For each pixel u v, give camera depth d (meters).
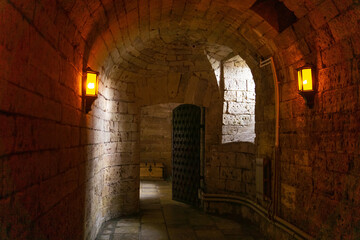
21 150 1.76
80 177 3.42
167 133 11.48
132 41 5.04
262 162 4.82
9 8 1.53
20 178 1.75
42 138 2.12
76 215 3.25
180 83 6.63
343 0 2.57
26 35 1.78
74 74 3.00
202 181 6.81
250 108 6.50
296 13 3.31
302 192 3.69
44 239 2.20
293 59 3.81
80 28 2.92
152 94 6.55
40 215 2.11
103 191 5.46
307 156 3.58
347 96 2.83
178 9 4.28
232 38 4.97
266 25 3.83
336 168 3.01
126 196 6.18
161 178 10.78
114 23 3.81
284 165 4.21
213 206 6.34
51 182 2.35
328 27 2.94
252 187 5.71
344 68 2.86
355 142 2.72
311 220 3.47
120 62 5.55
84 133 3.60
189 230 5.22
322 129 3.26
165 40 5.75
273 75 4.40
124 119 6.18
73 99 3.00
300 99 3.74
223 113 6.45
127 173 6.19
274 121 4.64
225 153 6.37
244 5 3.75
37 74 1.98
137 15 4.06
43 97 2.12
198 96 6.67
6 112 1.55
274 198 4.42
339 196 2.96
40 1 1.90
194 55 6.24
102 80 4.94
